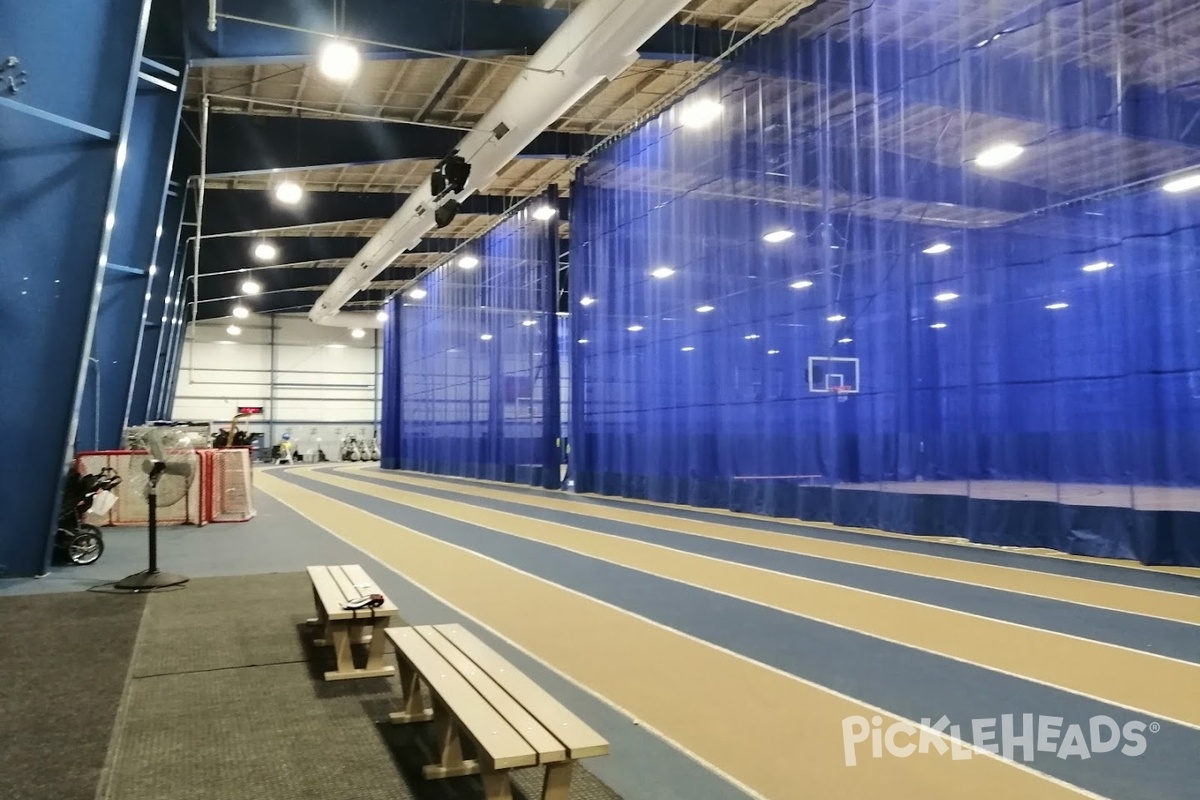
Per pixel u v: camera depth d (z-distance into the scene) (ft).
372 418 142.51
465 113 50.93
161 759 10.82
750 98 39.55
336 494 59.16
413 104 49.70
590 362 55.57
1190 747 11.14
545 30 40.01
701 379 44.09
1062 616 18.88
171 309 72.69
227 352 134.21
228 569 25.59
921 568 25.35
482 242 75.72
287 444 128.36
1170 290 25.21
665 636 17.31
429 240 84.38
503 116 42.78
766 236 38.75
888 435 33.12
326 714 12.55
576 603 20.62
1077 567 25.14
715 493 43.62
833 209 34.99
